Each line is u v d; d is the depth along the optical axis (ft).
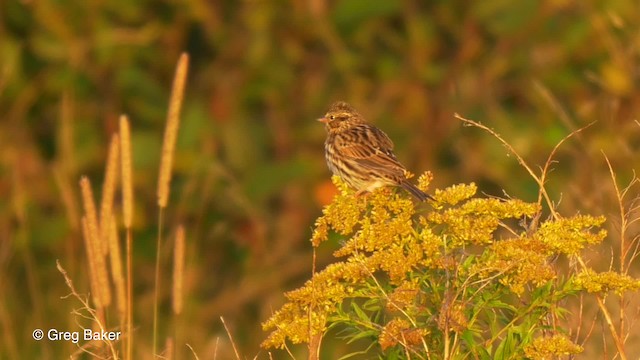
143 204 45.16
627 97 45.09
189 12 45.09
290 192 45.70
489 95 45.34
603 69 44.91
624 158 43.68
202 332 43.47
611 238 36.32
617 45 44.93
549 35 45.24
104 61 45.09
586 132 44.75
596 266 32.42
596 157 43.83
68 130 43.47
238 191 43.65
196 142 44.29
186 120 44.34
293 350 42.22
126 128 29.86
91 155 44.93
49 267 44.37
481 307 23.82
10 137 45.62
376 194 24.90
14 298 42.52
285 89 45.75
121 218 44.83
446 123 45.39
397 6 44.39
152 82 45.01
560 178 43.68
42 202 45.50
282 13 45.16
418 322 24.38
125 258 44.93
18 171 44.37
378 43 46.34
